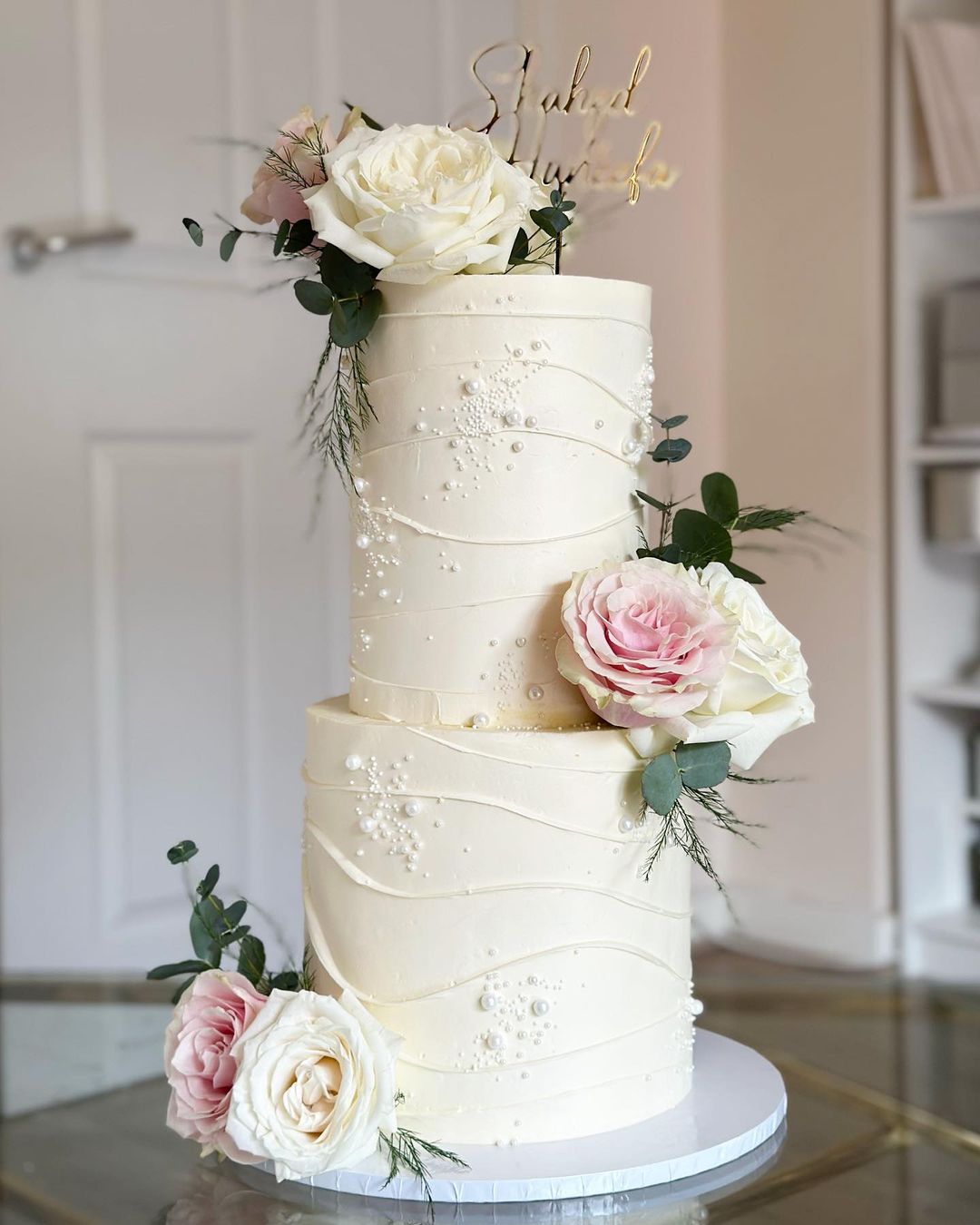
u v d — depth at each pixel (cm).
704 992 117
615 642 83
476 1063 87
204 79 235
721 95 289
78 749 227
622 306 91
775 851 287
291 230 93
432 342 89
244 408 242
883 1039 106
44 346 221
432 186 86
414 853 87
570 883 87
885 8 265
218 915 94
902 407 263
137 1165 93
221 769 242
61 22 220
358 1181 82
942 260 269
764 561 286
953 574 273
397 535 91
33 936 224
